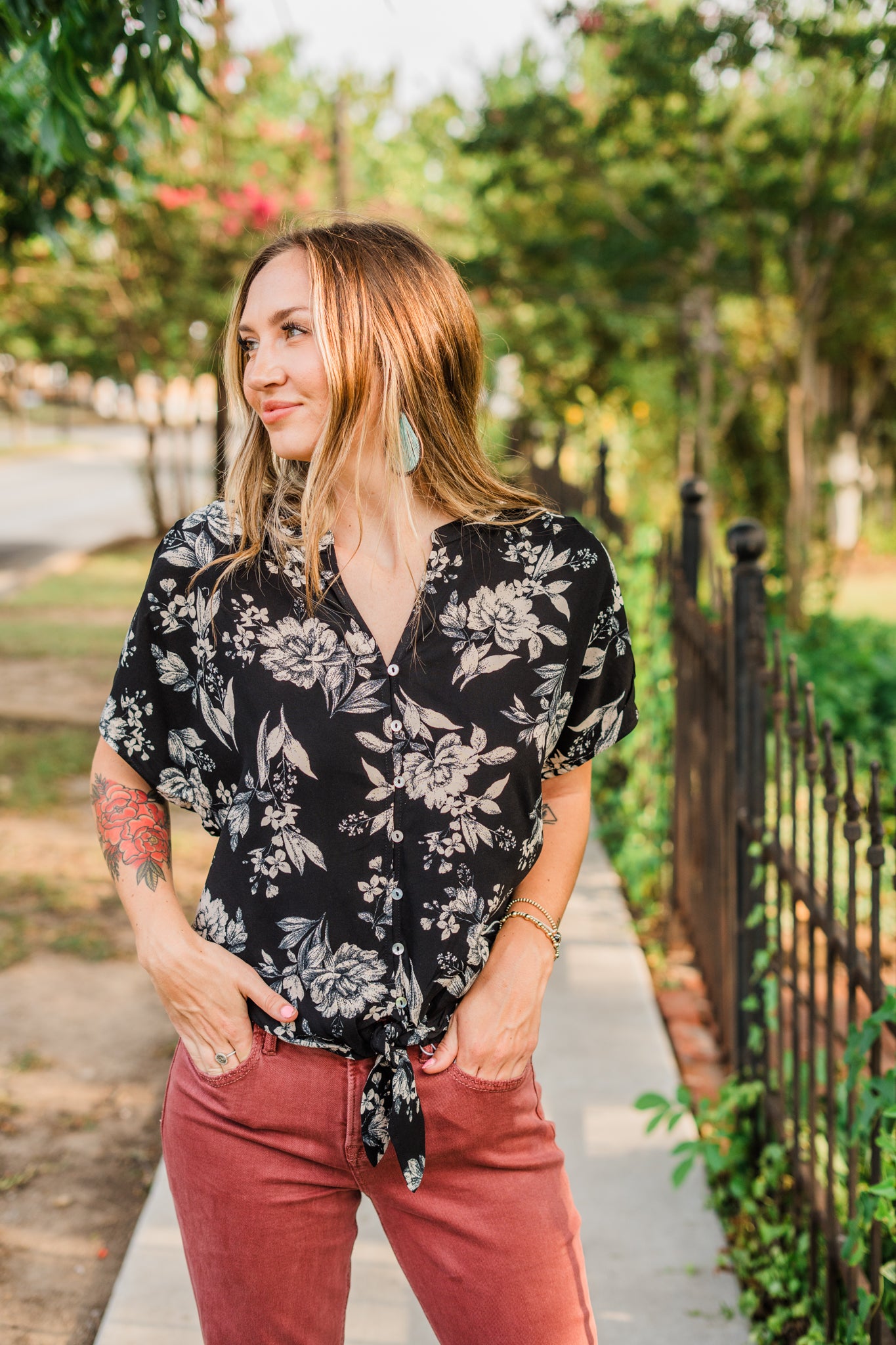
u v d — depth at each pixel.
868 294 10.85
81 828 5.60
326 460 1.32
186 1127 1.37
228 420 1.44
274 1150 1.34
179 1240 2.53
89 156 3.18
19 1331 2.40
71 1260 2.64
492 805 1.32
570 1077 3.16
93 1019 3.79
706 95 8.27
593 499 6.10
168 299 14.91
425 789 1.30
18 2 2.54
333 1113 1.32
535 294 11.34
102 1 2.61
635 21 8.04
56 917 4.57
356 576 1.35
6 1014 3.81
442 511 1.38
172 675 1.38
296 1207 1.35
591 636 1.42
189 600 1.35
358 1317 2.27
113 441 50.34
